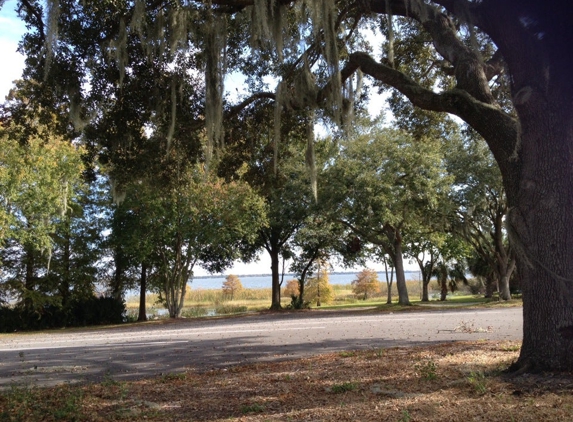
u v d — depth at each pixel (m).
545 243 6.02
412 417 4.75
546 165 6.07
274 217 27.88
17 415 5.51
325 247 32.38
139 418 5.41
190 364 9.11
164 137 10.56
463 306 24.78
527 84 6.21
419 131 14.05
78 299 25.80
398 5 8.24
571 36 5.86
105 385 7.20
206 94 8.45
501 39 6.47
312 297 38.94
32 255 24.03
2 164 20.05
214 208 24.23
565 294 5.89
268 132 12.41
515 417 4.55
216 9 9.43
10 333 21.17
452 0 7.25
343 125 9.06
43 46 8.74
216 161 12.28
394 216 23.83
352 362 8.16
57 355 10.66
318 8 7.62
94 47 9.11
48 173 20.22
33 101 9.80
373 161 23.86
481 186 26.59
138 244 23.78
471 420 4.57
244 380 7.19
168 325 19.92
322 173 24.52
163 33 8.39
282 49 8.55
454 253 36.72
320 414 5.09
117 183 11.02
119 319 26.95
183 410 5.66
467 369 6.77
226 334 13.90
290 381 6.90
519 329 12.53
